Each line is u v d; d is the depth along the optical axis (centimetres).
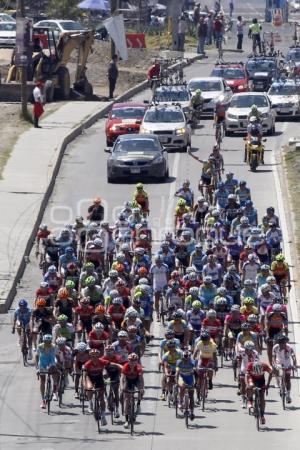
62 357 6819
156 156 11894
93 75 18950
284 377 6706
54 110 15775
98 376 6438
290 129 14625
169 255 8400
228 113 14138
